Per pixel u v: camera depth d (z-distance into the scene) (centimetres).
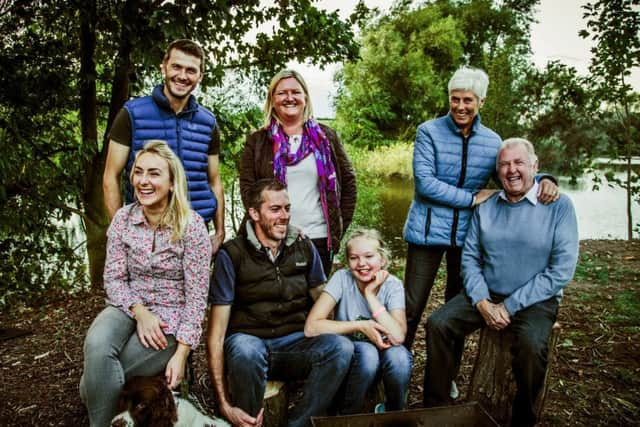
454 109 271
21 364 357
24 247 577
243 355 223
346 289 261
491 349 258
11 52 564
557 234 249
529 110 776
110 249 231
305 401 231
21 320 464
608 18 634
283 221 237
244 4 561
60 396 306
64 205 574
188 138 275
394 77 2455
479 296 254
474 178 280
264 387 229
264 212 235
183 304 234
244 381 223
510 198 260
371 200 1185
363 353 236
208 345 234
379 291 259
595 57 660
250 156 295
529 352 229
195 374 326
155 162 221
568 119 716
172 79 262
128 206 236
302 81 284
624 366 321
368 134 2214
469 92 265
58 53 587
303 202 284
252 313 243
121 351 218
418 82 2372
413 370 331
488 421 193
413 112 2427
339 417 191
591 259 614
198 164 281
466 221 279
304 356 236
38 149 561
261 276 241
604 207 1123
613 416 267
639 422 262
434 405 257
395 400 237
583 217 1017
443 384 257
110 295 227
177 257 228
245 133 620
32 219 552
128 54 526
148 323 220
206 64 543
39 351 382
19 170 529
